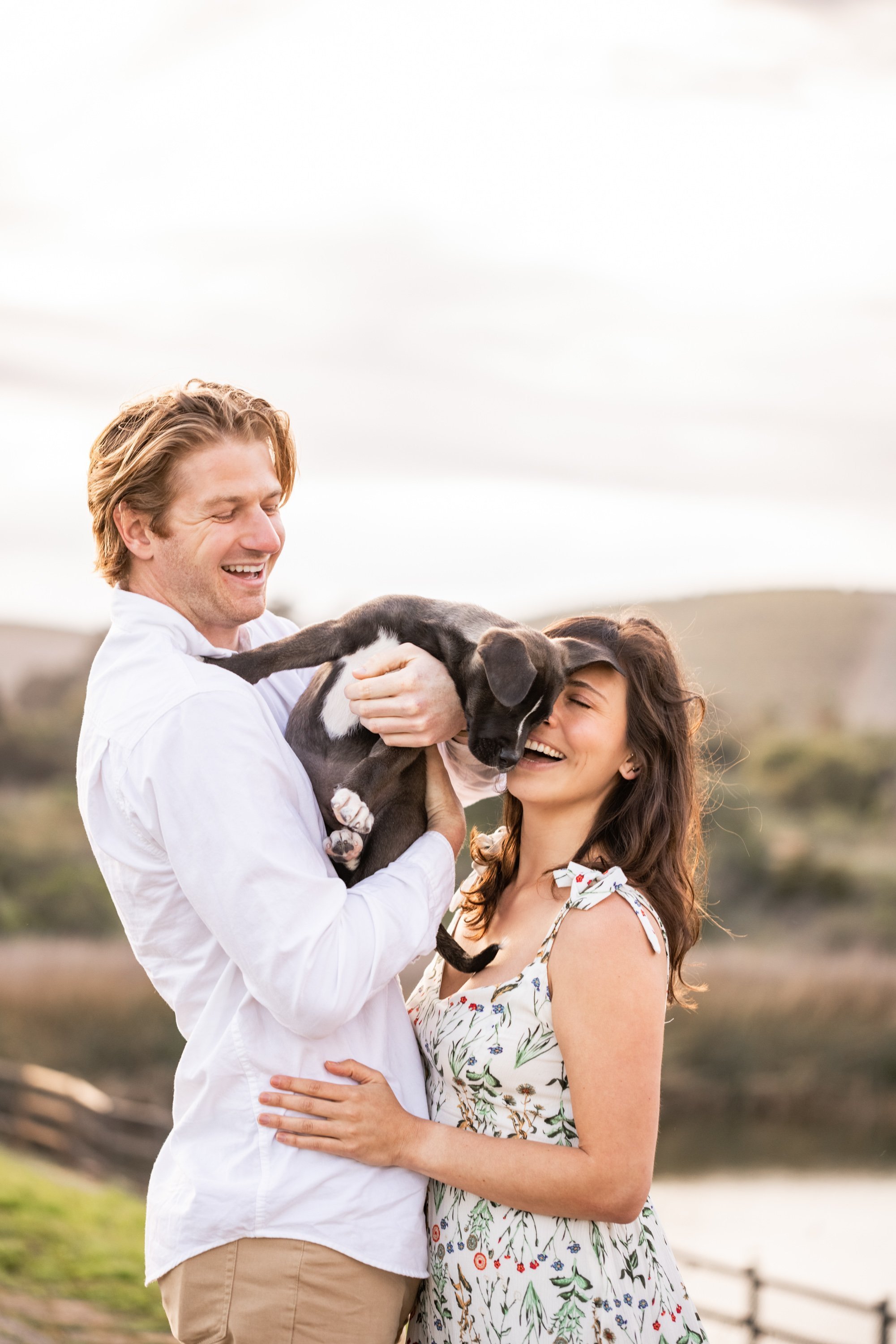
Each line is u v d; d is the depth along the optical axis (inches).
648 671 103.5
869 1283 375.6
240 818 87.7
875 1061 616.1
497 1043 93.6
